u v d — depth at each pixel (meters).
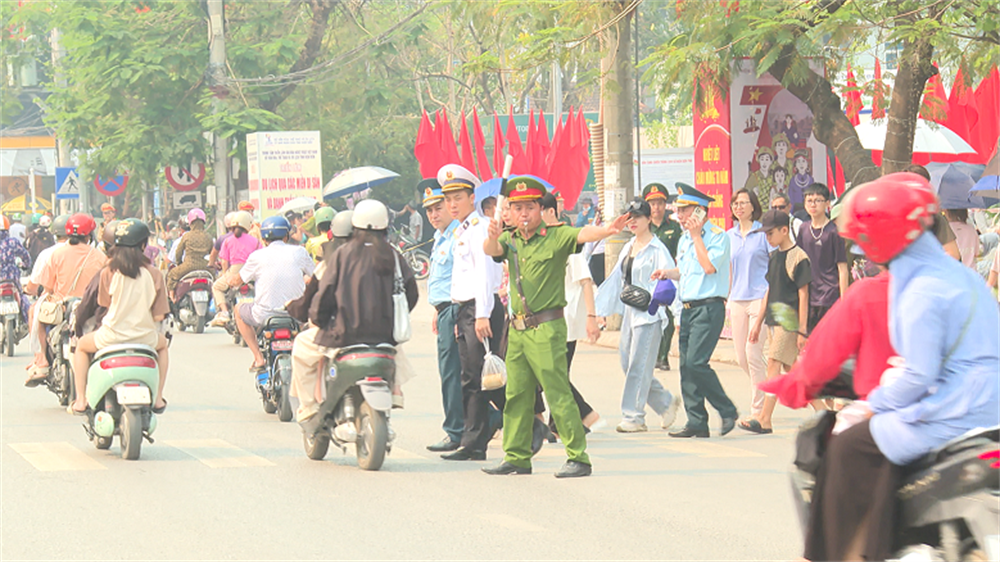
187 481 19.72
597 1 34.41
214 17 72.31
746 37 29.44
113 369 21.56
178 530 16.30
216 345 43.38
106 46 74.81
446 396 22.42
